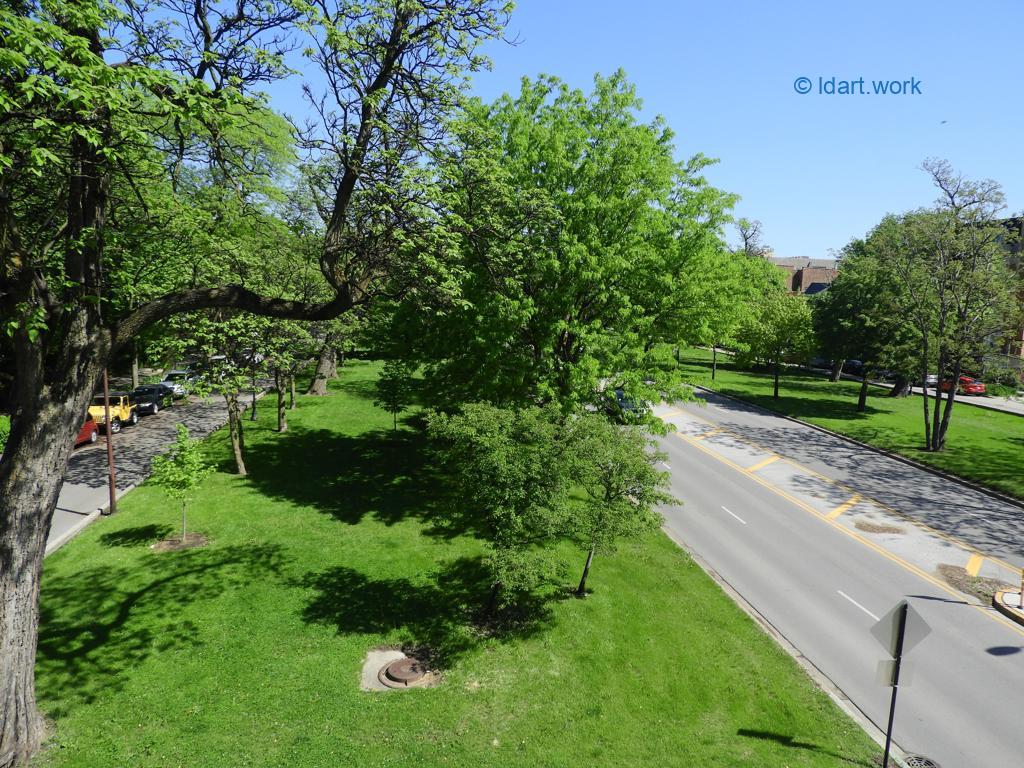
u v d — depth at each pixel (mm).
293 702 9898
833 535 18344
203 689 10109
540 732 9484
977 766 9141
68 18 7352
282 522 17406
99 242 8688
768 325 41438
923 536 18422
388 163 11656
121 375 40438
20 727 8367
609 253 17281
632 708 10172
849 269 41750
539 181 18641
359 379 44031
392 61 11414
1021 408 41219
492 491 11820
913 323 31344
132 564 14344
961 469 25500
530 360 18125
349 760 8695
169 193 12633
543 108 19766
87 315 8578
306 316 10781
